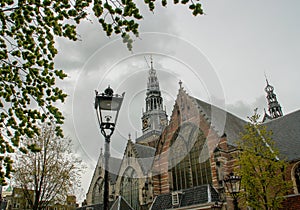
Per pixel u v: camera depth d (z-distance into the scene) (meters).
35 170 23.23
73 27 6.44
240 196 22.97
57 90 7.22
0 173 6.62
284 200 26.91
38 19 6.68
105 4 5.42
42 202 24.25
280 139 34.22
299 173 28.66
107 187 9.05
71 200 27.48
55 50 7.00
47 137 23.67
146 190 36.78
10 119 6.94
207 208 27.23
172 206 30.75
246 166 23.33
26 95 7.16
